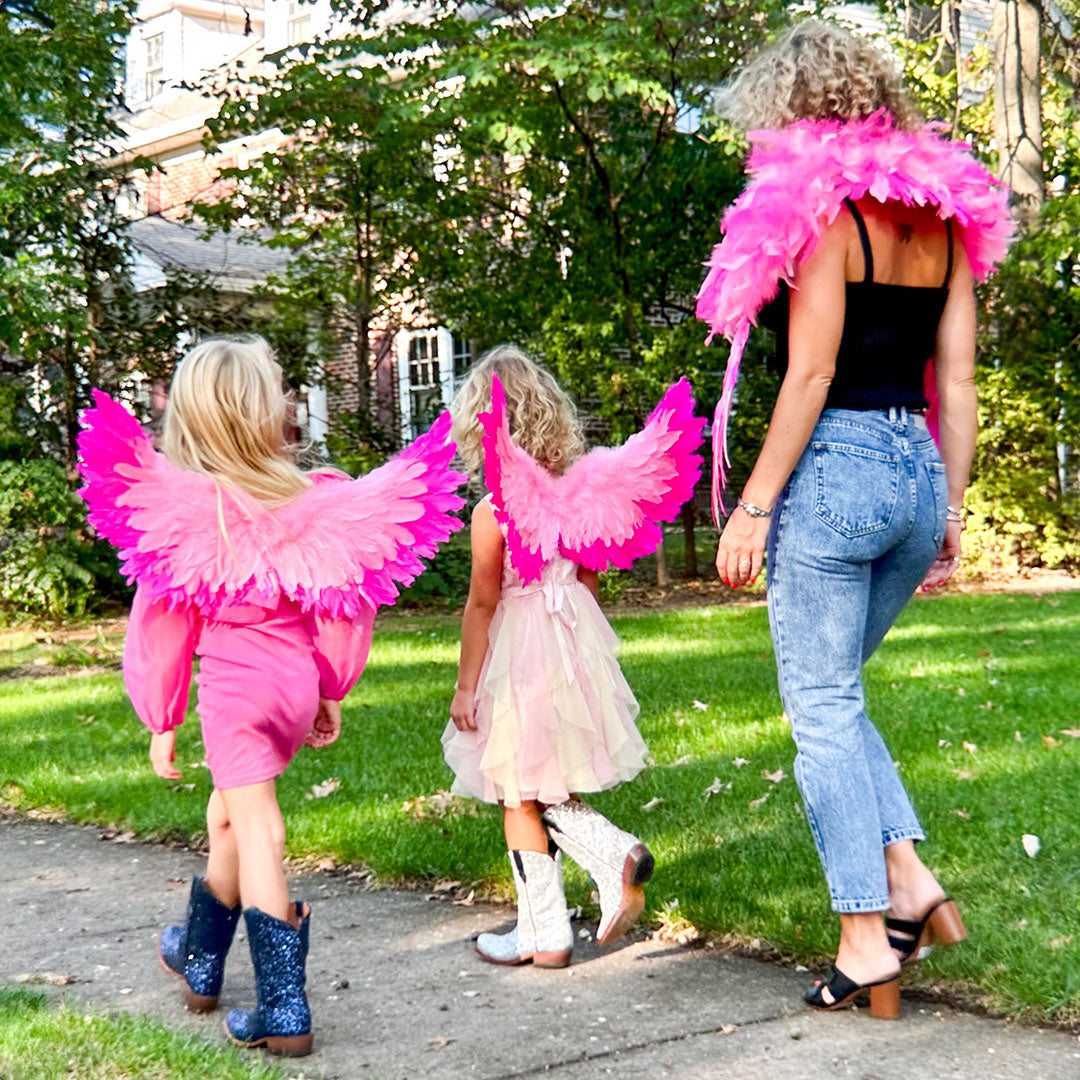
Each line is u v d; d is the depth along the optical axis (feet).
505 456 10.53
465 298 46.34
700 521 50.37
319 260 48.83
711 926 11.35
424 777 16.99
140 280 57.67
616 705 11.09
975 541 43.14
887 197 9.22
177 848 15.15
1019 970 9.78
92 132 44.01
